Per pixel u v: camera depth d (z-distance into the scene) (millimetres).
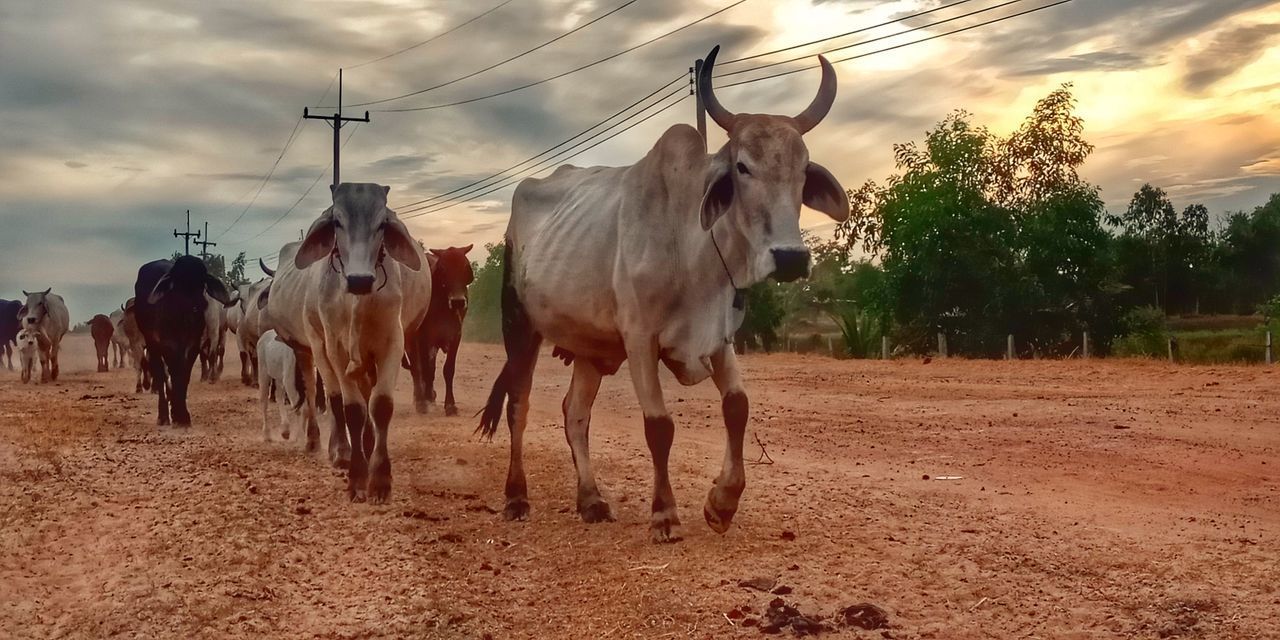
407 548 3574
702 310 3461
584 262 3762
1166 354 16141
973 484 4664
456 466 5219
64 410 8656
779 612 2719
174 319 7195
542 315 3975
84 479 4945
